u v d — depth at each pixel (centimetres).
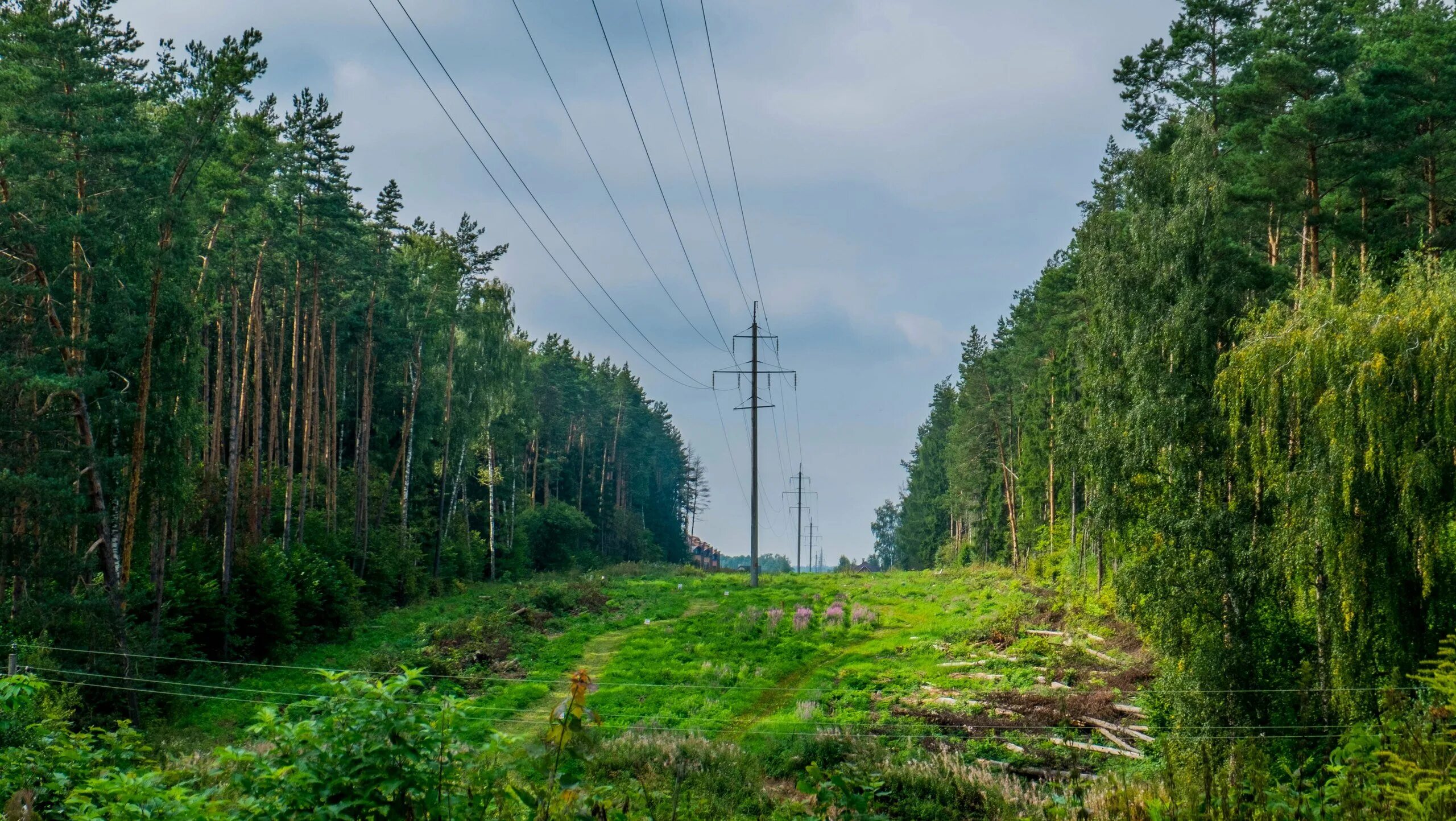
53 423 2809
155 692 2766
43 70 2814
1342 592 2030
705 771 2223
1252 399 2320
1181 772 2058
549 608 5019
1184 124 2944
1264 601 2348
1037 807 1911
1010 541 7694
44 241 2791
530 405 9094
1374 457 1991
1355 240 3067
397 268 6369
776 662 3859
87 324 2917
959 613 4897
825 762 2412
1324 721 2102
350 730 613
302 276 5297
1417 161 3372
